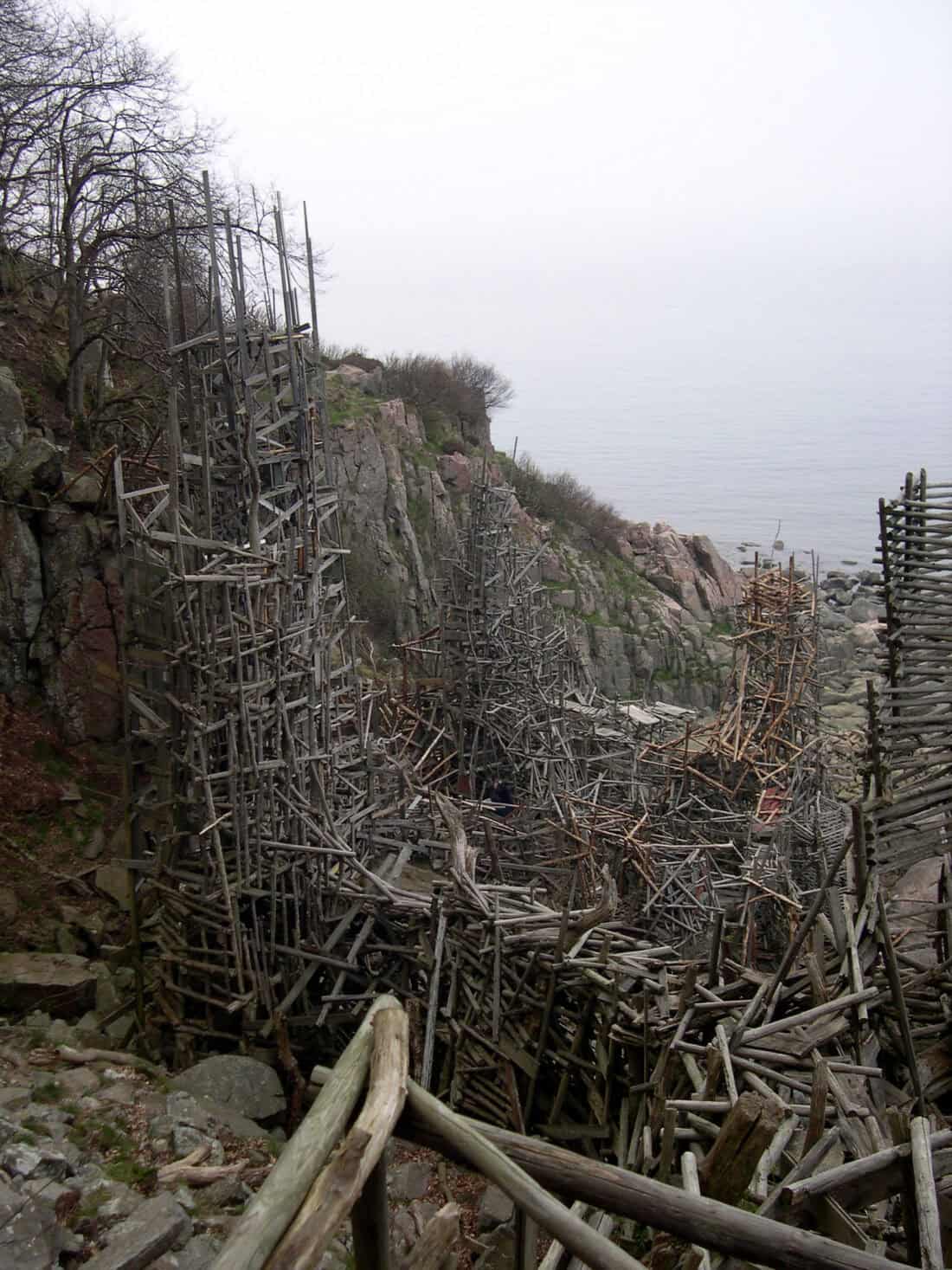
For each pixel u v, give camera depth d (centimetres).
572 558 5525
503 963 1473
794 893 2378
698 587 6094
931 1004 1152
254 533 1562
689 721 3403
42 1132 1202
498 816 2906
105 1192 1101
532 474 6044
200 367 1638
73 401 2850
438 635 3622
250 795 1585
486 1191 1299
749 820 2892
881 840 1116
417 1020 1571
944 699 1130
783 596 3772
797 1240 473
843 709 5175
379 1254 427
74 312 2845
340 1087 407
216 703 1549
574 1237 395
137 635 1584
